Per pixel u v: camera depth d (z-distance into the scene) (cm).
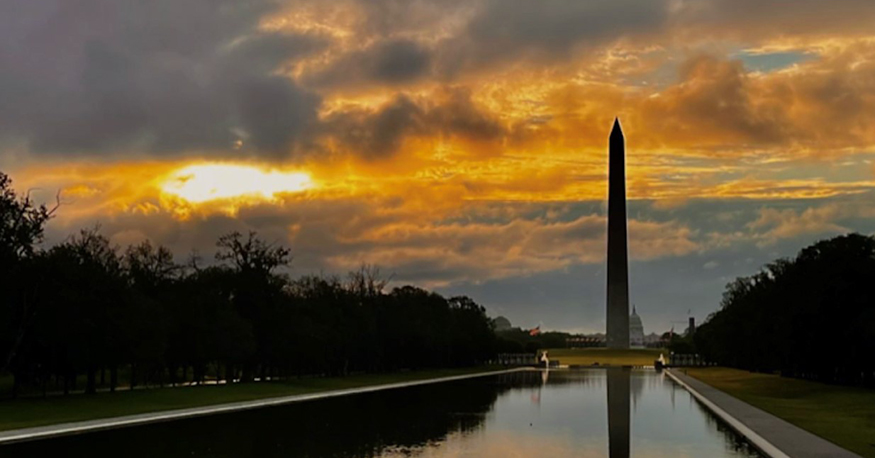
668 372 15875
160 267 9625
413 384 11250
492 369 18725
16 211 7112
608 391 9388
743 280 17000
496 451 4106
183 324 9269
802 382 10438
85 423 5066
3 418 5234
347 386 10156
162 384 9856
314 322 12012
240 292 10600
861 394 7856
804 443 4212
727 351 15500
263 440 4466
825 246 9919
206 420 5669
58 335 7031
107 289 7406
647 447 4309
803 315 9131
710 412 6450
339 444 4306
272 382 10488
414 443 4375
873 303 8606
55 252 7281
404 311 15562
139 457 3784
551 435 4806
